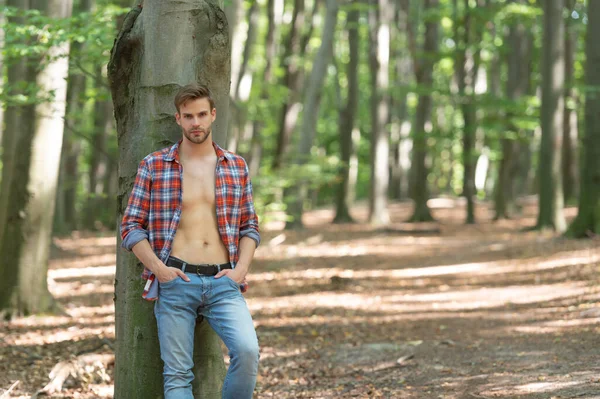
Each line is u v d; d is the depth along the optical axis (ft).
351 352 26.40
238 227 13.74
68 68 32.68
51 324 32.60
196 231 13.35
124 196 14.73
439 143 102.83
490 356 23.88
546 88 67.51
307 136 78.54
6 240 34.04
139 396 14.40
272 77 96.78
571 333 26.68
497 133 82.58
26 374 23.54
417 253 63.72
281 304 39.65
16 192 33.99
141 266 14.37
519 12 79.10
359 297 41.63
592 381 18.83
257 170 94.99
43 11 31.78
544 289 39.55
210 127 13.53
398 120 132.98
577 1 92.43
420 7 119.55
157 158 13.37
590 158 59.00
